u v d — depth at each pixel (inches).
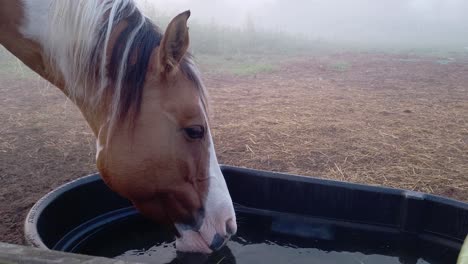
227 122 196.5
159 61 64.3
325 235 103.0
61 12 67.9
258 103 238.2
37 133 174.2
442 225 95.0
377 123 200.1
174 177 69.9
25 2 69.6
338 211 104.3
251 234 105.1
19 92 247.1
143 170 68.8
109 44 67.5
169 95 66.6
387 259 95.3
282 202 108.1
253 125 192.4
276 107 229.0
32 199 116.0
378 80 329.4
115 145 68.7
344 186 102.4
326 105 236.1
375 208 101.4
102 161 71.0
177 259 81.7
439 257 94.1
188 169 70.1
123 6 68.8
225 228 72.9
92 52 67.9
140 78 66.2
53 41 69.5
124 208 107.2
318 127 191.2
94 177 99.7
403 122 202.7
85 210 98.7
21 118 194.2
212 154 72.7
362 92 277.6
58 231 89.7
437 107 235.9
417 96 267.0
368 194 101.0
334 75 351.9
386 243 100.2
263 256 94.4
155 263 90.6
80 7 67.2
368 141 172.4
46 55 72.2
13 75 289.4
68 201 93.1
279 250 98.0
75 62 68.9
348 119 206.4
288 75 346.6
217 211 72.4
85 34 67.2
